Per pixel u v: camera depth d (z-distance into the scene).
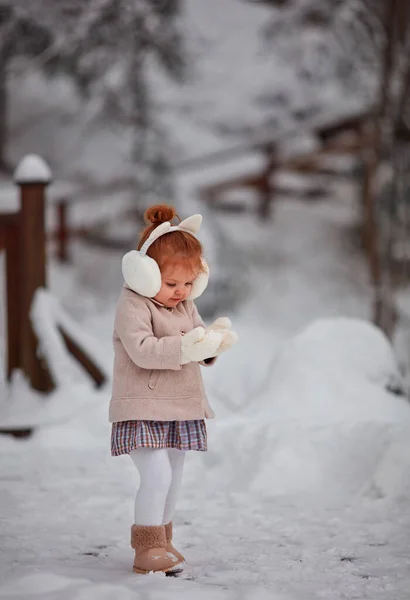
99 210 29.95
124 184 31.25
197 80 39.69
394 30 21.95
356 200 31.58
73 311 24.23
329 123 30.36
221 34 42.59
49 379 11.20
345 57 29.12
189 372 5.30
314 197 32.72
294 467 7.61
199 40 40.47
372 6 22.03
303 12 34.59
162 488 5.21
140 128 29.41
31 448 9.25
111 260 27.94
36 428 9.81
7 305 11.42
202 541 6.09
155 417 5.13
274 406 8.62
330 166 31.78
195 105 40.38
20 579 4.88
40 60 28.50
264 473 7.59
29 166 11.16
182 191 28.47
